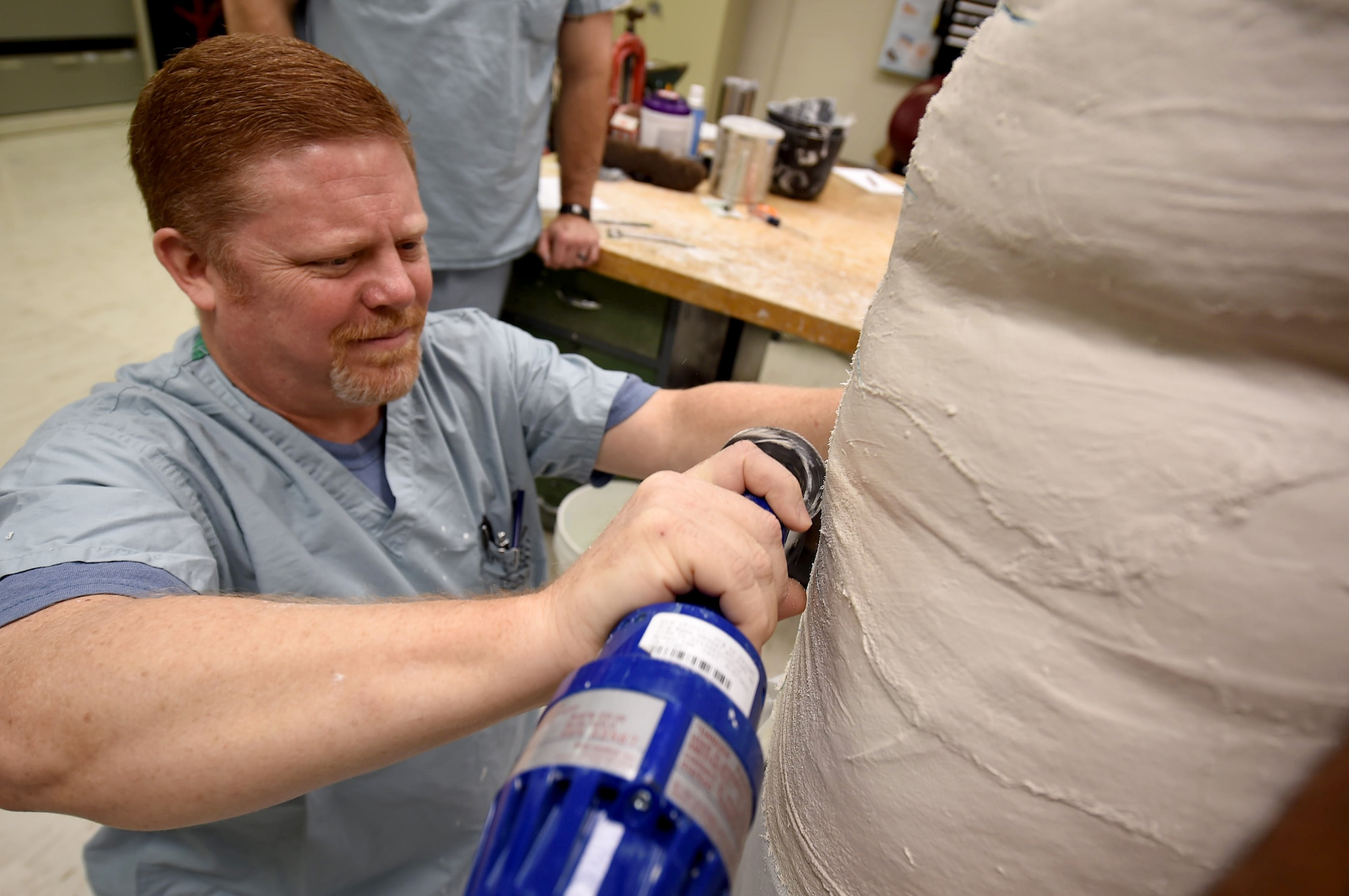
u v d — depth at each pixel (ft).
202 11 13.87
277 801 1.60
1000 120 0.90
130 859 2.55
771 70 10.34
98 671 1.54
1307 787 0.83
